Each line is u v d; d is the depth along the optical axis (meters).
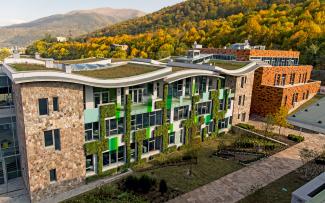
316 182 22.69
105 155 30.36
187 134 37.88
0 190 27.33
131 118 31.14
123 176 30.28
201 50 66.25
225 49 59.69
